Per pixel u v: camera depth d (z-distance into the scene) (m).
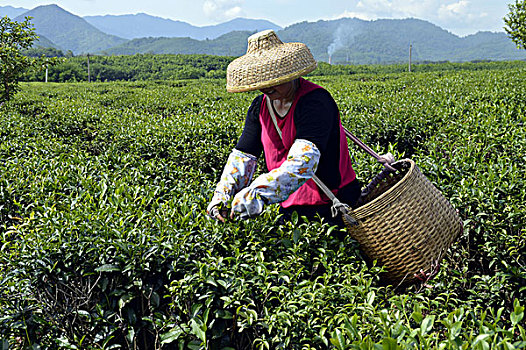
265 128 3.32
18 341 3.36
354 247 3.24
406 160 3.46
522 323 3.43
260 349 2.65
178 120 9.86
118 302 3.18
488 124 6.48
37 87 39.62
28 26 15.59
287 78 2.82
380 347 1.95
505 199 3.94
